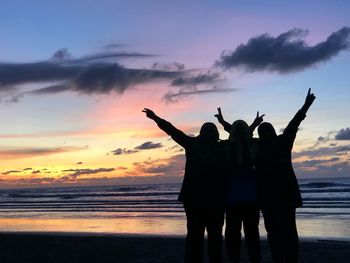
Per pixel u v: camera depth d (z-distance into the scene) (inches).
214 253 144.1
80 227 512.1
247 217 154.7
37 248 278.1
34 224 580.4
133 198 1362.0
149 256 234.8
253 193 150.2
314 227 440.8
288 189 147.9
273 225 148.7
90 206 986.1
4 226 566.3
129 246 279.4
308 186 1536.7
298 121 146.7
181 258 225.3
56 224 567.8
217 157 144.3
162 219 588.1
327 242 288.4
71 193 2086.6
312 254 228.1
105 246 282.5
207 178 141.2
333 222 487.5
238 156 149.3
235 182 150.9
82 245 290.2
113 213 748.0
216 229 143.9
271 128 153.8
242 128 152.2
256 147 151.5
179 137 142.8
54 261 224.2
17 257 241.3
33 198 1720.0
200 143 143.6
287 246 148.0
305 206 778.2
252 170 151.8
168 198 1286.9
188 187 141.9
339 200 905.5
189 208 141.6
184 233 410.0
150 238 331.0
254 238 156.2
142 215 677.3
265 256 223.0
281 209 147.7
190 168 142.6
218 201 141.7
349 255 221.0
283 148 148.9
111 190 2346.2
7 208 1066.1
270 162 149.0
